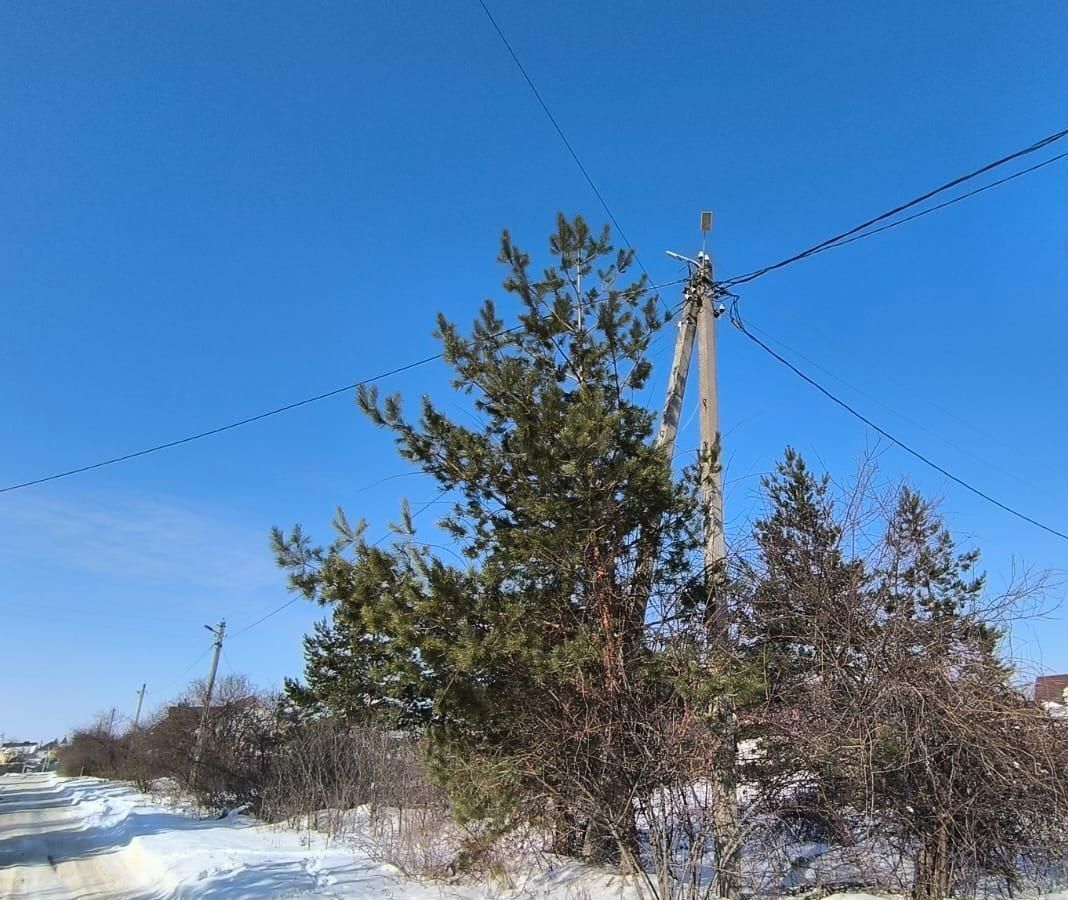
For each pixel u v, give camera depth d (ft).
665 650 24.12
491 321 30.81
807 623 24.62
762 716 23.21
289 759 73.15
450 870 30.53
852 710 22.54
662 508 25.95
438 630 25.43
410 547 28.32
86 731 226.17
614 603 25.52
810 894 23.52
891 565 24.86
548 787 24.36
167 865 41.22
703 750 22.33
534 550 25.38
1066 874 24.40
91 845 56.39
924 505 25.61
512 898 26.35
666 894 21.80
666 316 31.91
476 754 26.99
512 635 24.31
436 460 29.22
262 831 60.44
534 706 25.30
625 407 28.22
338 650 32.76
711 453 28.66
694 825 22.79
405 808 38.68
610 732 23.07
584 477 24.61
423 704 29.71
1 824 76.28
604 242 31.76
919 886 22.93
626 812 23.73
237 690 104.88
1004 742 22.06
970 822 22.45
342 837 51.06
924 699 22.06
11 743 440.86
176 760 95.96
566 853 29.25
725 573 26.37
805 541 26.14
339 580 28.48
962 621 24.07
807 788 23.57
